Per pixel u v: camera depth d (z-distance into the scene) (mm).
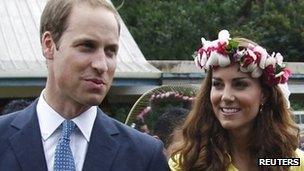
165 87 8305
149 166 4203
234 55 4820
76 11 3867
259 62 4855
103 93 3895
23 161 3941
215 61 4871
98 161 4035
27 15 14648
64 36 3869
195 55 5391
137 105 8188
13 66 12547
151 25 23844
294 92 15938
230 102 4879
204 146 5066
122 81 12906
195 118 5117
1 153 3998
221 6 24797
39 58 13055
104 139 4125
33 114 4094
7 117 4156
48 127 4012
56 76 3920
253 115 4938
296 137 5137
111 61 3918
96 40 3842
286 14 24984
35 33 13984
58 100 4004
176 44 23734
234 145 5066
